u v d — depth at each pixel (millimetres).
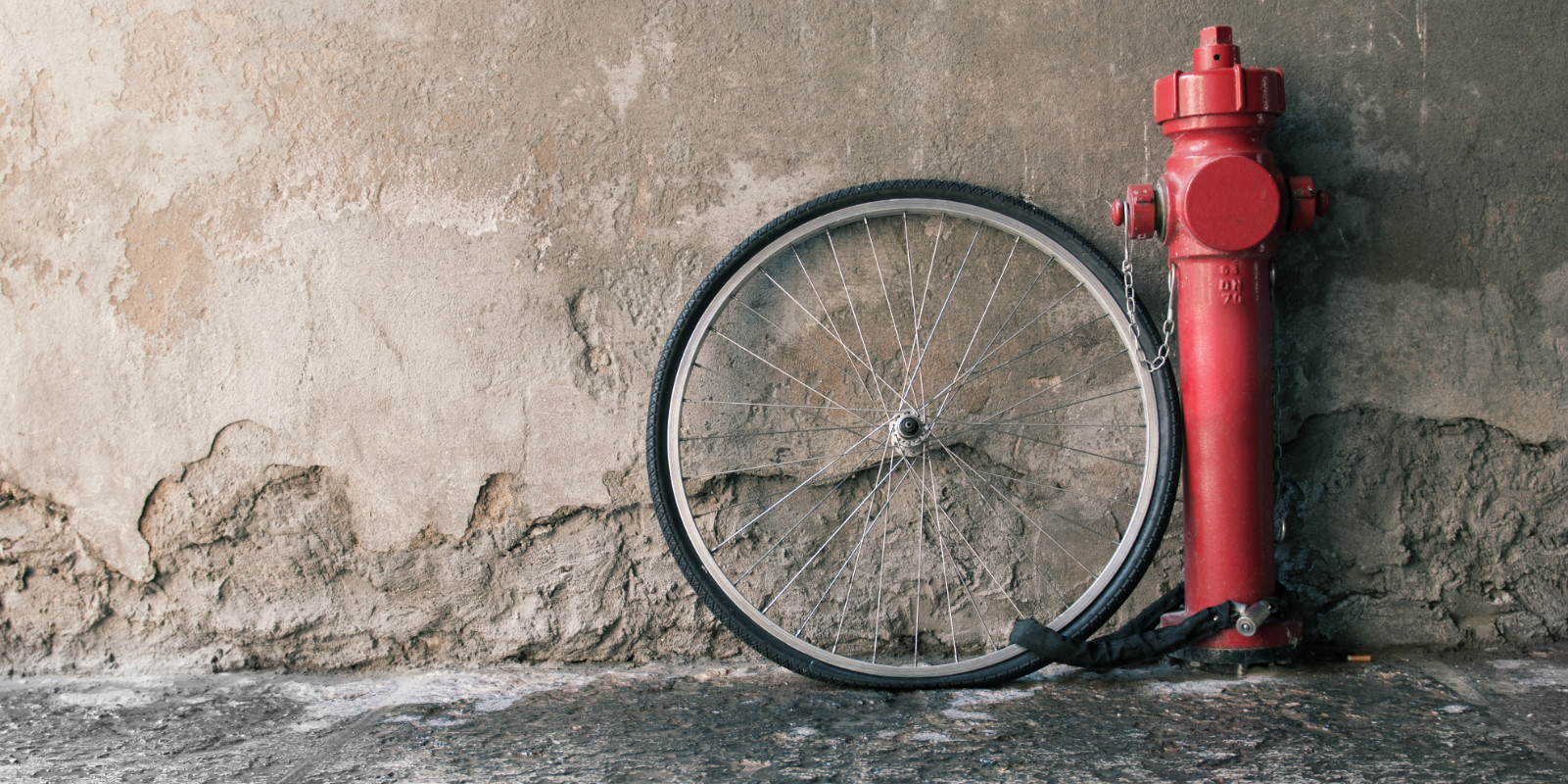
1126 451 2299
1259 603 2049
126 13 2225
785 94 2248
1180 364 2123
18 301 2270
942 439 2303
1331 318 2268
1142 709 1954
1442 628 2287
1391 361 2266
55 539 2299
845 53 2240
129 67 2234
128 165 2252
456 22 2230
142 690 2201
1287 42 2227
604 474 2295
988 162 2258
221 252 2260
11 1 2227
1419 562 2285
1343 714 1896
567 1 2230
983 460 2316
